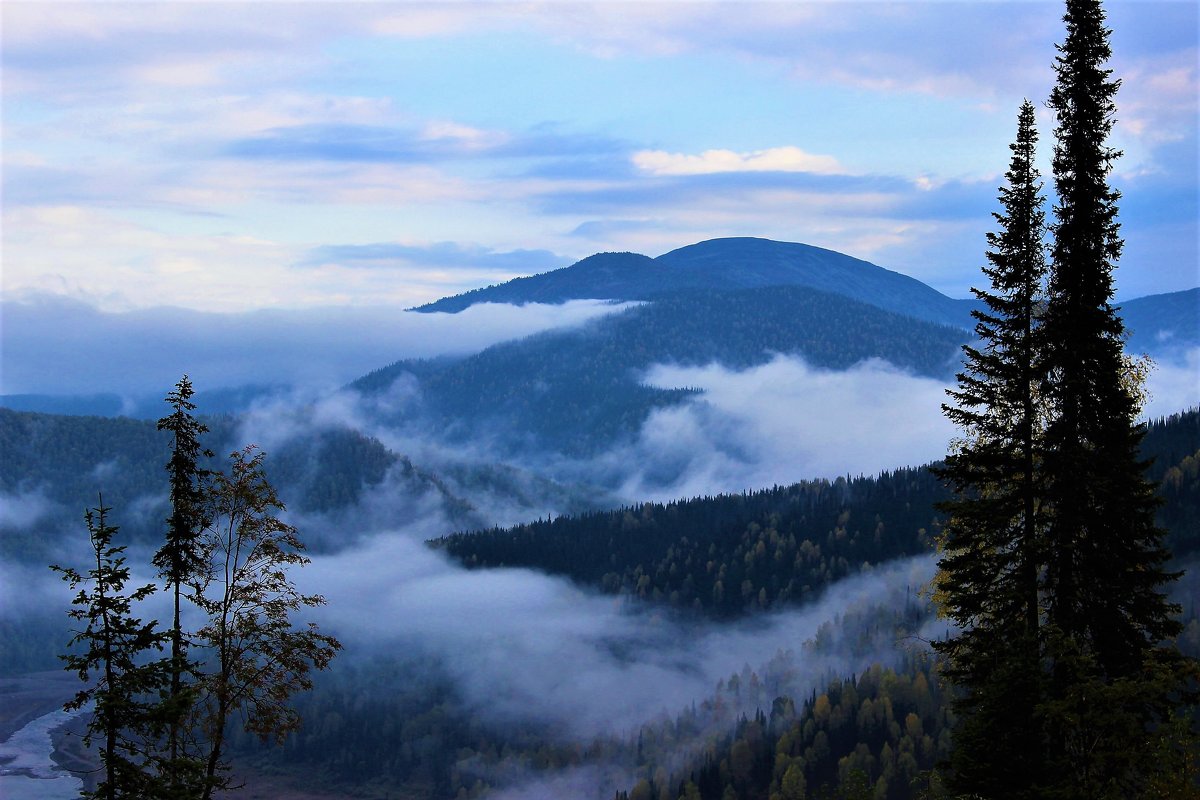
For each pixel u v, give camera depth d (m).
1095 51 34.59
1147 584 34.12
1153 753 28.89
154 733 33.06
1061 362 34.22
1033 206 34.94
